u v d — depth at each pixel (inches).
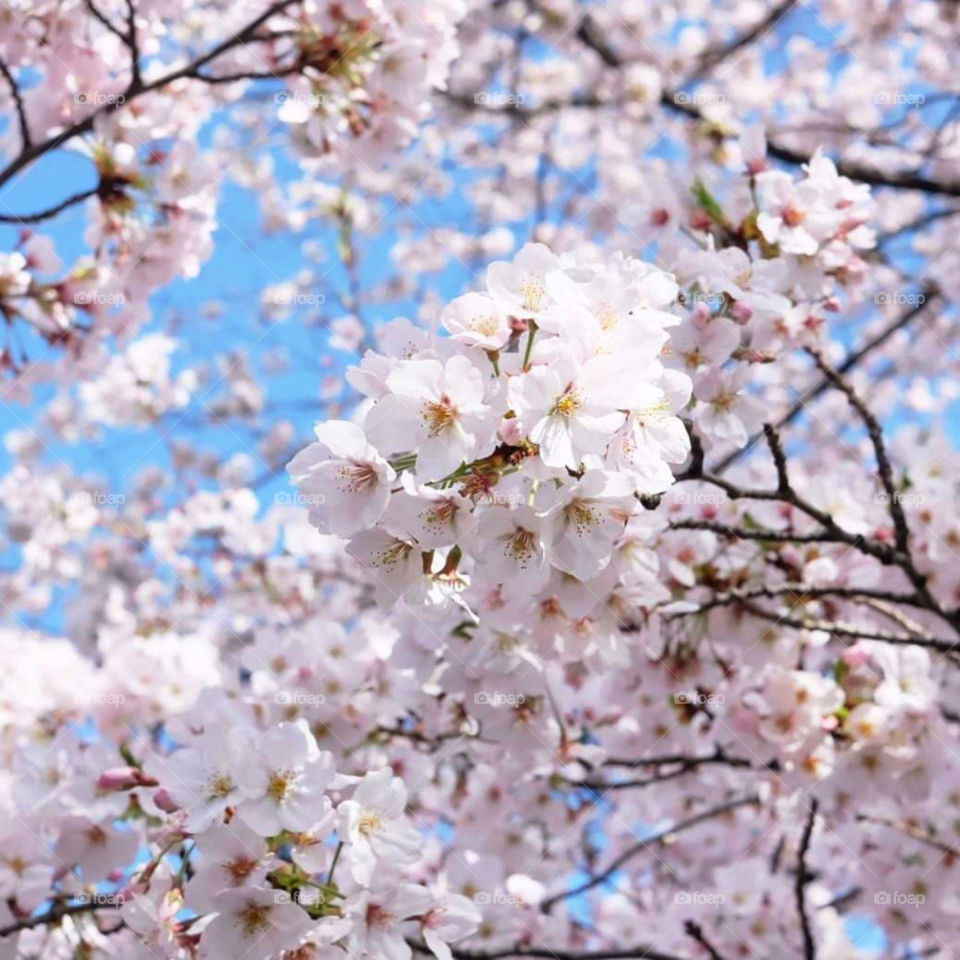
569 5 296.4
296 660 148.3
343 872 93.2
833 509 135.8
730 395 109.9
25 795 118.7
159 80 136.3
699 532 132.9
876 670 136.2
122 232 139.0
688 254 111.1
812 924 184.1
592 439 75.5
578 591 103.5
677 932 184.9
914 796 132.6
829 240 120.0
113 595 235.8
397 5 140.9
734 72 297.7
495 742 146.6
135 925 95.8
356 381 81.6
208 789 92.4
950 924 165.5
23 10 138.6
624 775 173.8
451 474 78.8
